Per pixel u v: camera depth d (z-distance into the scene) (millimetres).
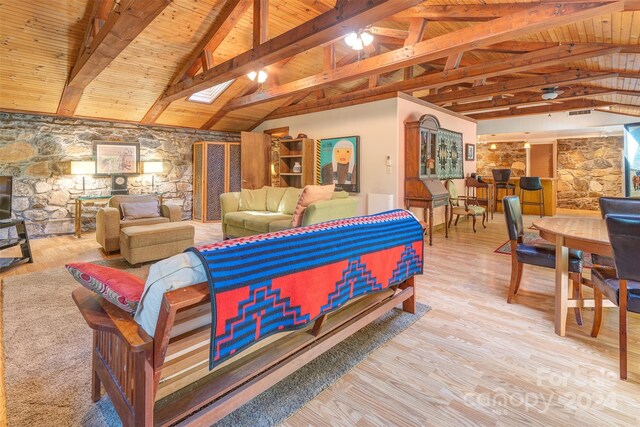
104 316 1214
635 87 5184
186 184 7570
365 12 2650
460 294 2982
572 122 7840
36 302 2812
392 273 2107
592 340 2166
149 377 1084
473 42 3270
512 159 10352
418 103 5887
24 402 1575
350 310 2025
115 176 6434
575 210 9383
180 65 5148
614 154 8930
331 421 1471
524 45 4176
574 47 3791
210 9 4207
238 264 1208
